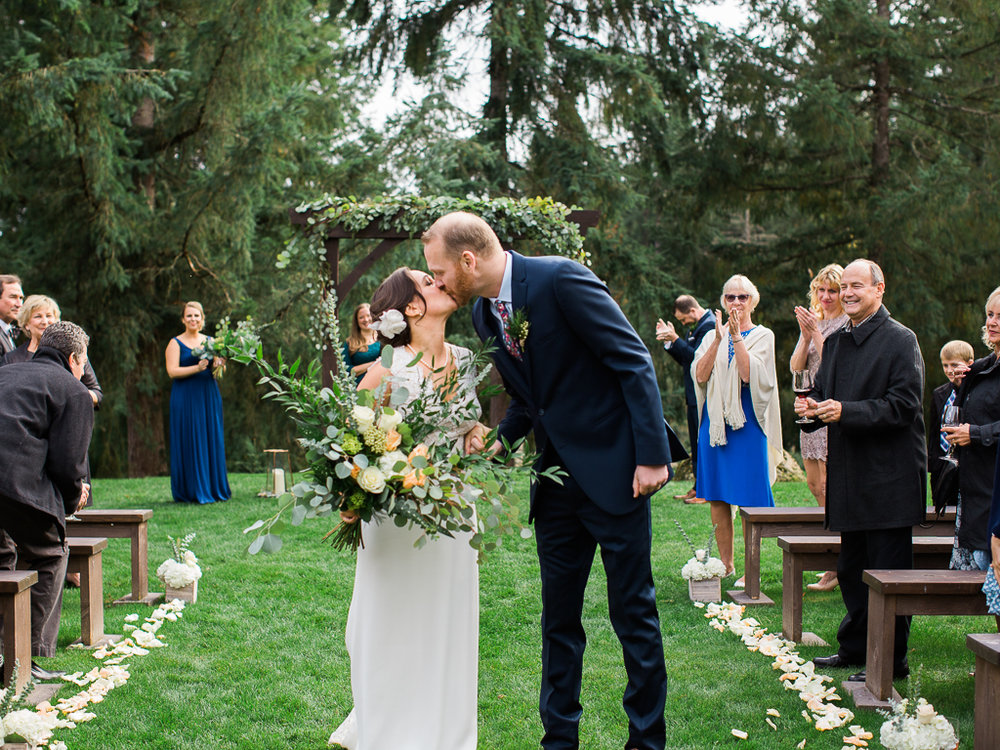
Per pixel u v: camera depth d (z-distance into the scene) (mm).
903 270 16844
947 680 4023
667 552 6531
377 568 3186
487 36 15914
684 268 18984
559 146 16391
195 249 14531
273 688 4012
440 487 2908
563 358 2955
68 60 12516
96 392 6270
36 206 14188
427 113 15469
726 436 5645
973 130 17500
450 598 3219
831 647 4461
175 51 14906
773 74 17000
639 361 2887
